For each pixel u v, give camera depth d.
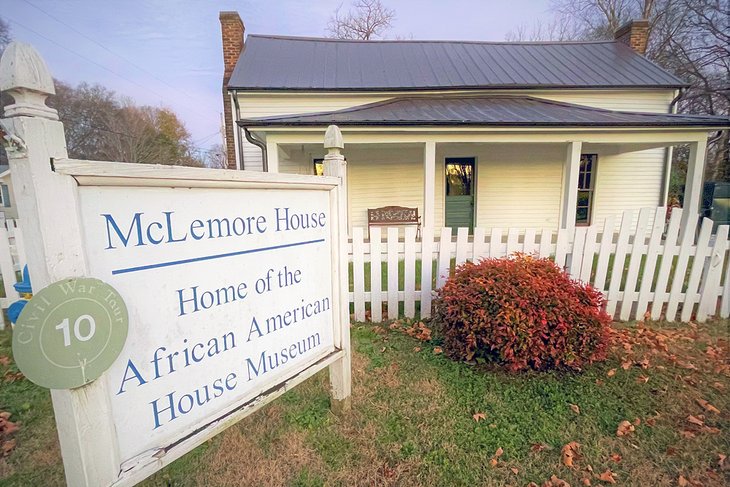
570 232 3.78
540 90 9.86
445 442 2.08
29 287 3.04
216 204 1.48
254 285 1.69
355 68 10.84
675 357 3.05
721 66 17.92
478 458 1.96
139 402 1.25
